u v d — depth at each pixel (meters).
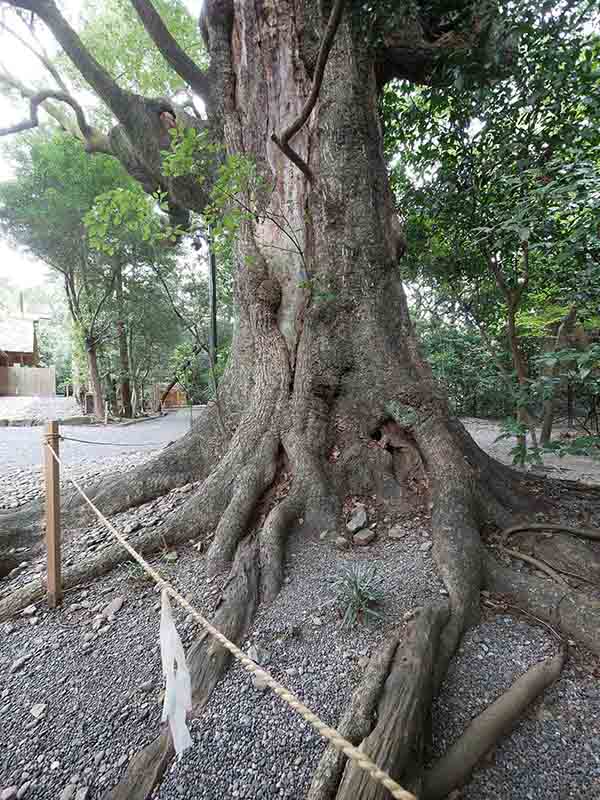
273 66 3.99
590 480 5.02
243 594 2.40
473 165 4.11
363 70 4.06
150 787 1.52
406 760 1.44
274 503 3.20
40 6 4.53
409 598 2.27
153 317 17.05
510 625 2.16
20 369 21.95
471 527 2.68
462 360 9.45
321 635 2.12
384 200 4.05
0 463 6.90
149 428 13.39
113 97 5.15
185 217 6.75
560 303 4.59
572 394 5.53
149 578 2.73
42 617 2.49
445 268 5.09
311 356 3.65
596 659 1.97
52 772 1.60
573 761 1.56
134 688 1.94
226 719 1.75
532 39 3.10
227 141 4.14
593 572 2.45
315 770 1.51
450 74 3.64
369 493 3.25
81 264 13.86
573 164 2.37
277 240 3.95
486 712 1.69
